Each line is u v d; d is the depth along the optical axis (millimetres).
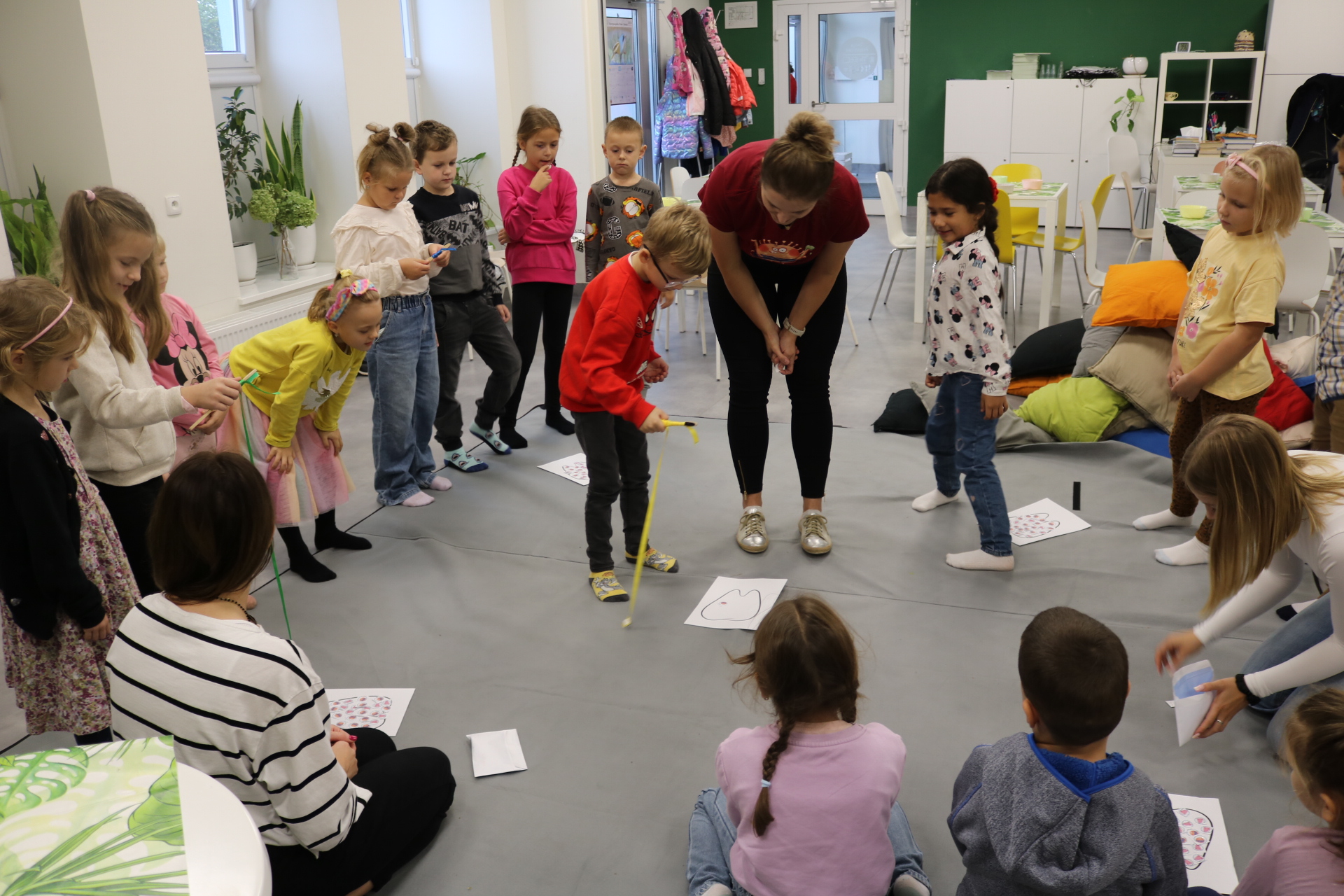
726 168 2734
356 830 1704
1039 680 1383
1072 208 9320
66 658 1930
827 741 1548
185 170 4387
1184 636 2037
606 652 2643
